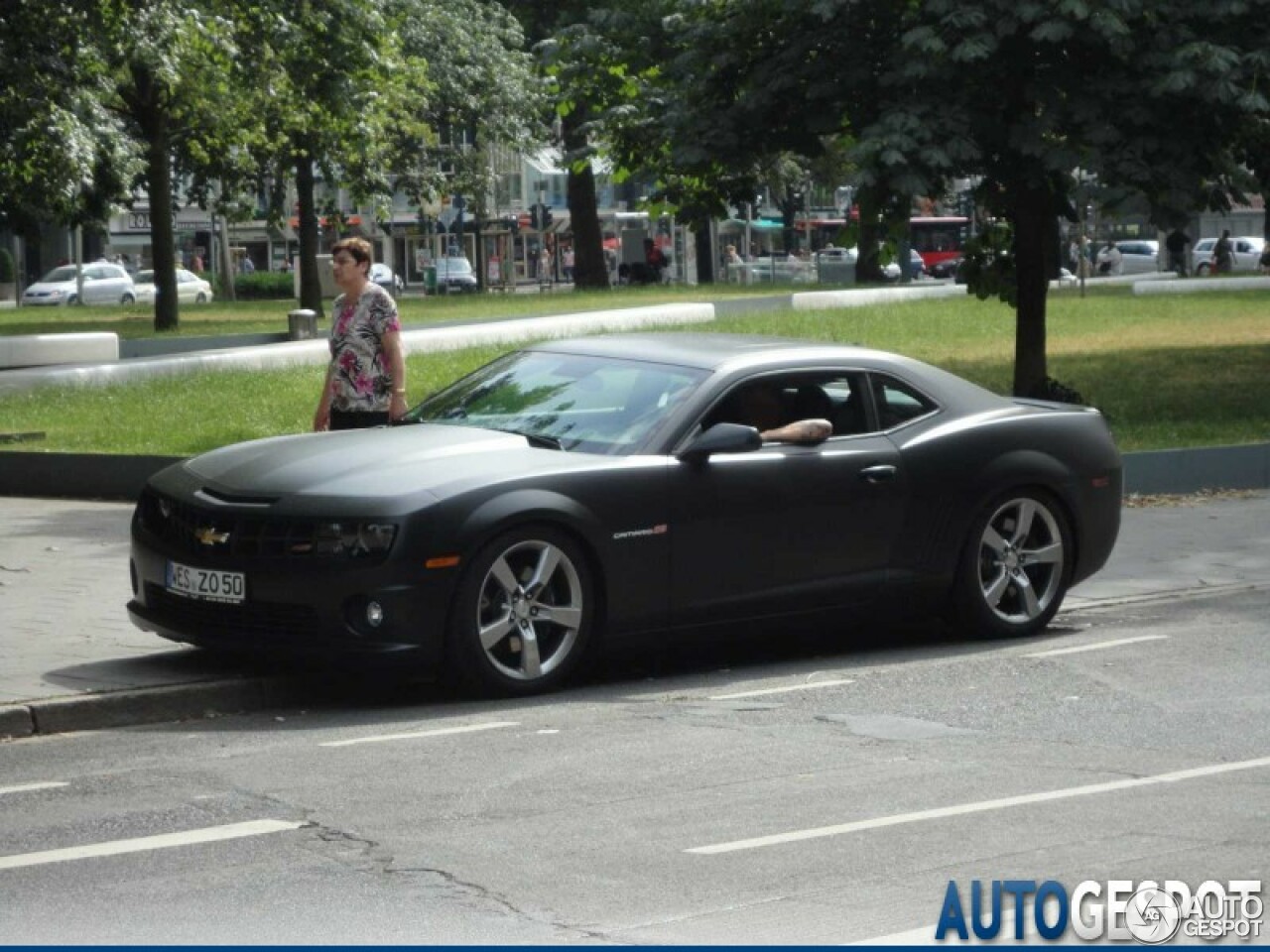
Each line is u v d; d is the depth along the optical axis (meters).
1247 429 35.81
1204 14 34.94
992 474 19.19
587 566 16.83
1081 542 19.89
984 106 36.06
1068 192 36.91
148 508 17.25
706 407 17.72
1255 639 19.30
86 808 12.58
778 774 13.44
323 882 10.77
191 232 157.75
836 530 18.25
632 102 40.72
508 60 94.19
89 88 46.81
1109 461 20.12
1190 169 35.62
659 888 10.62
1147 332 59.84
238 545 16.20
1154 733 14.91
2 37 42.50
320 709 16.30
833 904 10.29
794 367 18.50
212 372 44.41
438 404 18.72
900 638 19.94
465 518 16.09
